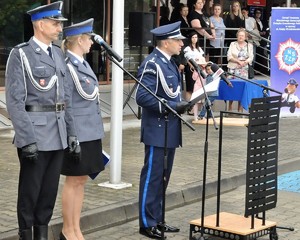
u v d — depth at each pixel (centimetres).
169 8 1648
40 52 502
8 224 589
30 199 510
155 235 611
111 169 748
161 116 596
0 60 1384
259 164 577
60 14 509
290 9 1349
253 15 1939
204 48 1448
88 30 557
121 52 724
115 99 733
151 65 588
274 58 1363
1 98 1272
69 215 565
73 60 555
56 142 509
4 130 1116
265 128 579
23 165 506
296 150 1047
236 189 830
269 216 706
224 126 1241
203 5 1527
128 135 1128
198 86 1238
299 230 655
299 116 1387
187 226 658
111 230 638
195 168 870
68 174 550
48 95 504
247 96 1247
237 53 1351
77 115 551
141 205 612
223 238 584
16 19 1404
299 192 828
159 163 603
